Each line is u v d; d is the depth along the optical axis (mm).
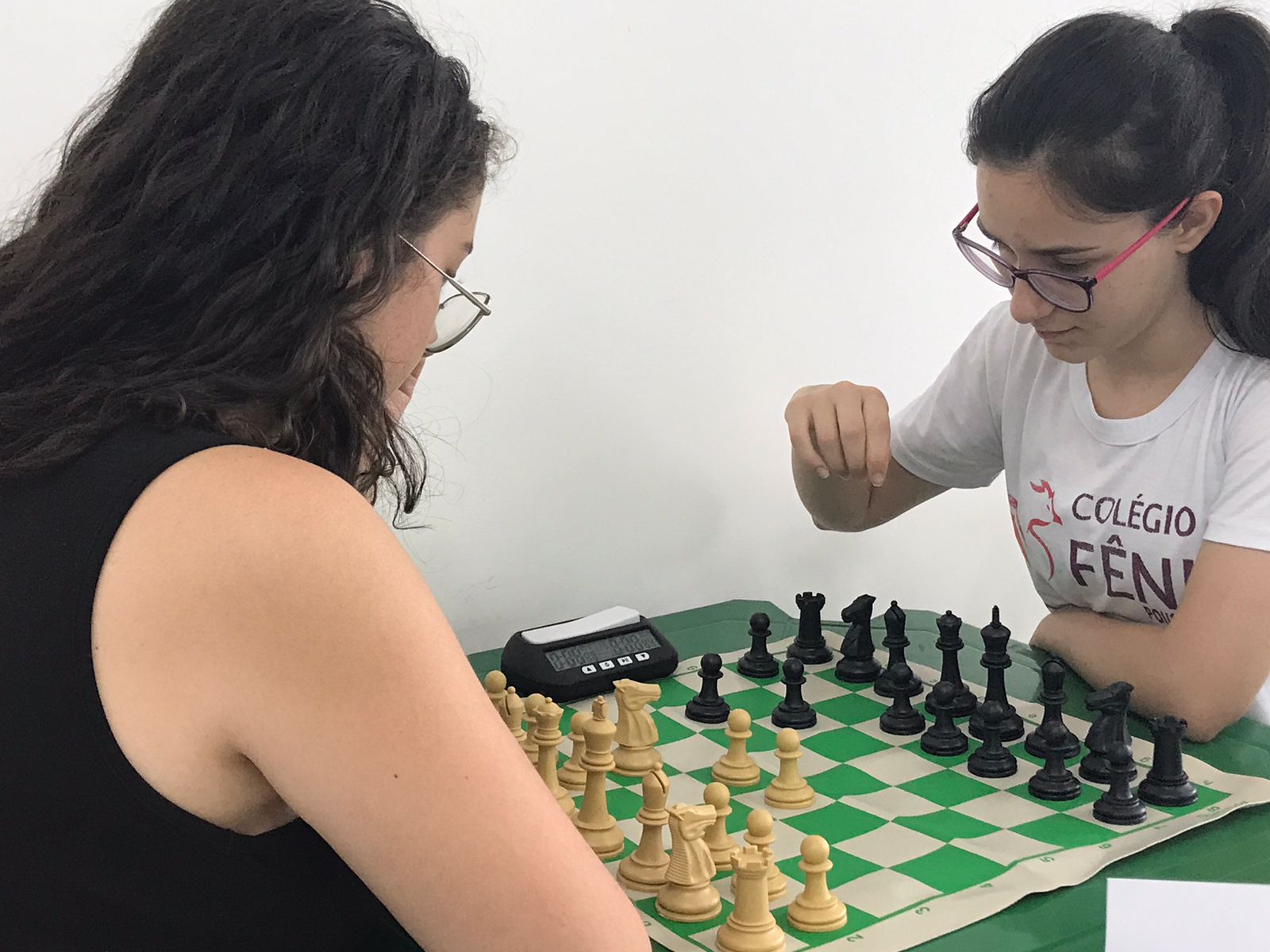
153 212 663
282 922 683
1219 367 1282
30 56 1265
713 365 1755
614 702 1296
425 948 629
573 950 607
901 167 1856
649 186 1645
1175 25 1206
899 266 1896
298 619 591
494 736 623
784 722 1227
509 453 1610
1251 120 1156
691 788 1085
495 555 1631
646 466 1729
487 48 1489
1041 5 1929
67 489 626
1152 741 1158
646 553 1756
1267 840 953
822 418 1383
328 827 610
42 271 689
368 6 709
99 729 597
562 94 1553
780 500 1866
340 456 745
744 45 1674
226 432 676
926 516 2027
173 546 598
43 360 691
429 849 599
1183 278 1251
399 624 604
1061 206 1106
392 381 769
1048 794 1040
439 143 715
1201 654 1170
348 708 592
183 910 645
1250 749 1151
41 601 604
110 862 626
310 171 665
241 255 671
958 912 843
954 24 1853
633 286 1662
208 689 596
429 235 734
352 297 694
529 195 1554
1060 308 1175
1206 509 1289
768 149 1730
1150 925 793
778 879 891
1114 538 1369
